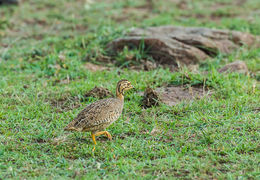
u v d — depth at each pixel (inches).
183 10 1085.8
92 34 805.9
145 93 499.8
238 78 568.4
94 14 1026.1
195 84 556.7
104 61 689.0
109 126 436.5
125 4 1137.4
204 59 677.9
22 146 390.6
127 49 684.7
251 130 415.8
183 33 740.0
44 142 406.0
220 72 607.8
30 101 515.2
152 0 1162.6
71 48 745.0
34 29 927.7
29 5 1120.8
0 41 837.2
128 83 425.1
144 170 341.7
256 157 358.6
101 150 382.3
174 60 663.1
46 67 651.5
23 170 344.5
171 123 434.0
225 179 326.0
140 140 400.5
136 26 885.2
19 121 452.4
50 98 529.3
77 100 522.0
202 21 960.3
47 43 785.6
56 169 343.6
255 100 492.7
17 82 597.0
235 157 358.6
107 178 326.6
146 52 684.7
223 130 413.7
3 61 691.4
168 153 374.0
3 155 370.0
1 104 505.7
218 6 1146.7
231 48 728.3
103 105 398.3
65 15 1016.9
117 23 933.8
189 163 351.6
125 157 370.9
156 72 615.5
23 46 786.8
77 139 412.2
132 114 468.8
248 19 956.0
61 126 436.5
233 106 478.6
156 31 762.8
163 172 335.3
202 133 405.7
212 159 356.2
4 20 948.6
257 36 812.6
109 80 594.9
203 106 478.6
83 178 323.3
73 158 371.9
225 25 897.5
